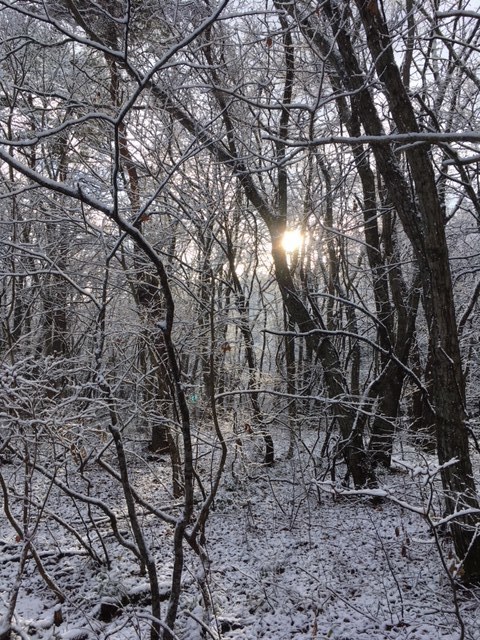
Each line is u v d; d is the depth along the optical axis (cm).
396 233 1191
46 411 447
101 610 544
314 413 1039
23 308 1025
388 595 590
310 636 511
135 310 741
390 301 1063
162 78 696
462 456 576
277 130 912
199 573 511
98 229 598
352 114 887
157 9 662
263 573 649
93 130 797
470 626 508
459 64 757
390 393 989
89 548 627
